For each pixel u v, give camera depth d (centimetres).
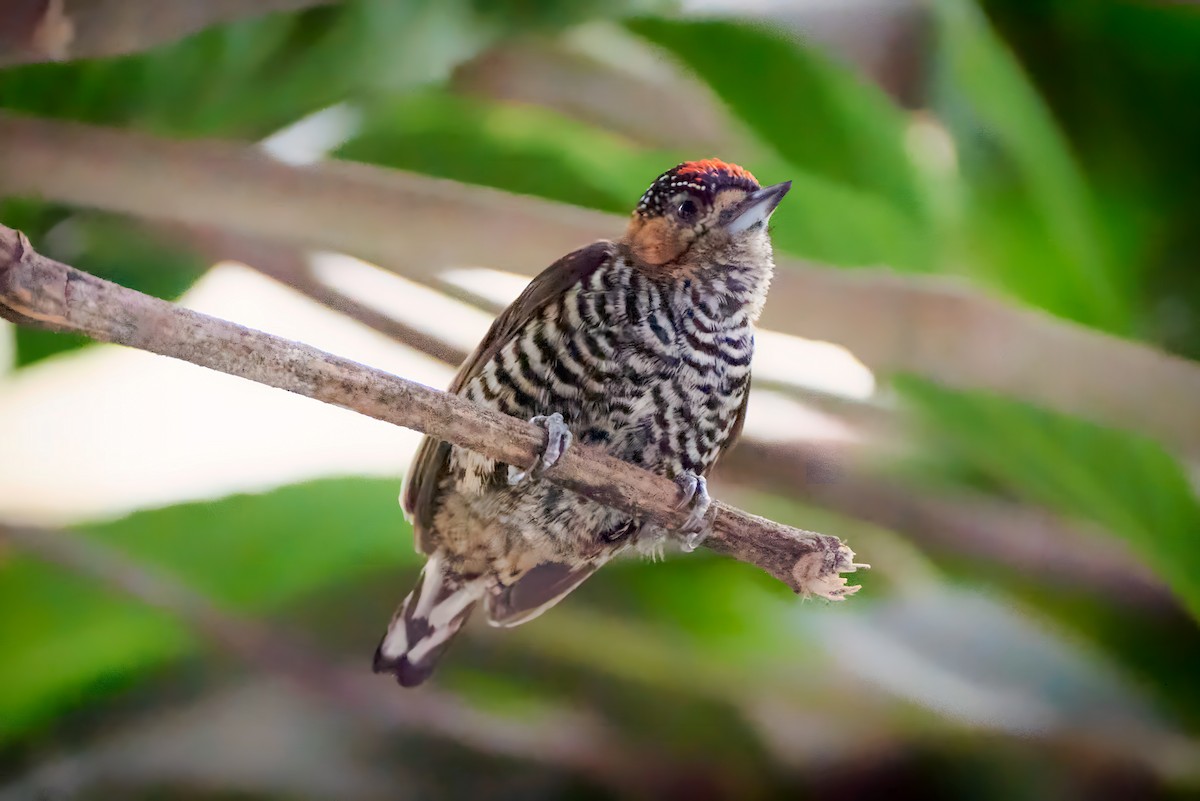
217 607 275
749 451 276
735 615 276
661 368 270
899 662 275
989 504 276
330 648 277
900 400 273
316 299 276
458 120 273
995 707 275
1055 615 275
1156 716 275
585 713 278
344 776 278
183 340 264
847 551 268
